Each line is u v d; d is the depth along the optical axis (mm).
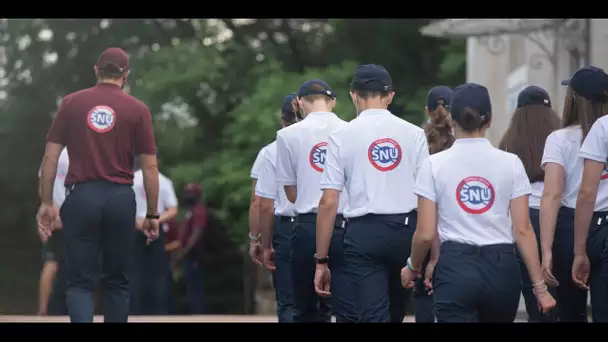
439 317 9695
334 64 46125
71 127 12375
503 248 9609
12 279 48844
